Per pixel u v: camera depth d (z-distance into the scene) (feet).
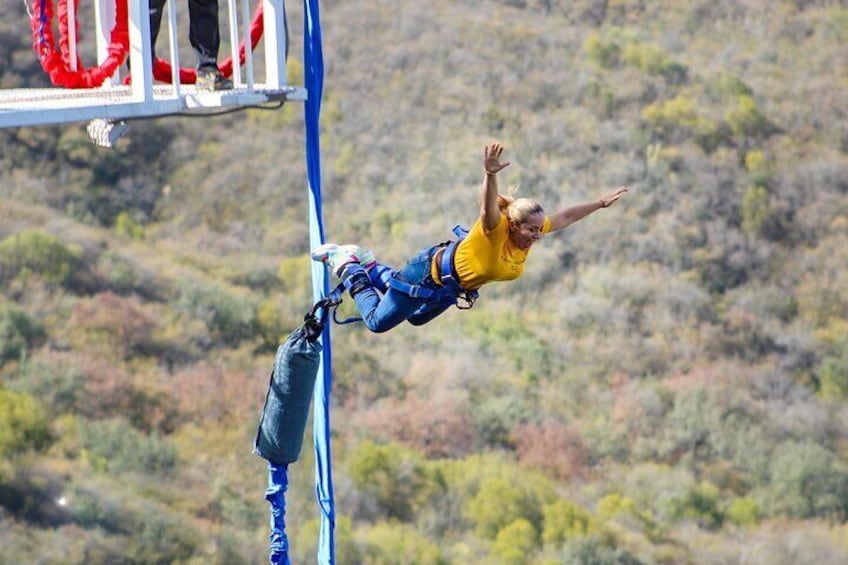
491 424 256.52
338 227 306.14
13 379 243.81
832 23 383.86
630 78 352.28
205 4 62.34
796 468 255.29
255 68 336.08
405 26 365.20
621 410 263.90
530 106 341.82
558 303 290.15
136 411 247.09
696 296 295.89
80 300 268.21
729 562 235.20
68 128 321.93
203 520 227.40
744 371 279.49
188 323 271.90
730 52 371.76
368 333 274.77
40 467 226.79
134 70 55.01
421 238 302.86
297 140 335.88
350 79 347.36
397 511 234.17
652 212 316.40
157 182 318.86
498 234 51.37
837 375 284.00
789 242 317.63
